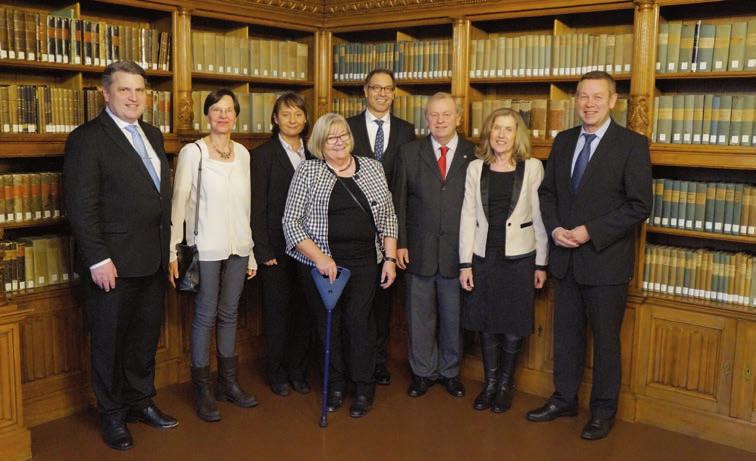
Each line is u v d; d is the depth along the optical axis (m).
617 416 4.28
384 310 4.70
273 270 4.39
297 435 3.97
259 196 4.30
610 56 4.35
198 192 4.00
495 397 4.36
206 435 3.96
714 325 3.96
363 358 4.22
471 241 4.27
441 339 4.56
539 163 4.20
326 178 3.99
